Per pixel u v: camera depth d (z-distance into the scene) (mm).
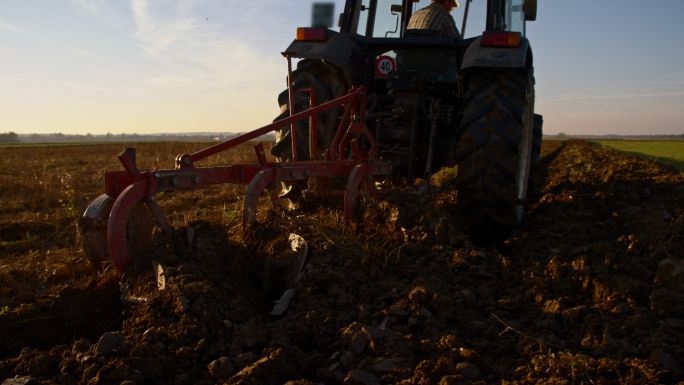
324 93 5066
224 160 16781
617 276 3432
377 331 2660
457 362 2533
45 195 8531
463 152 4367
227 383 2324
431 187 4598
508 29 5762
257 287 3541
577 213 5770
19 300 3408
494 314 3061
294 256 3533
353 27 5895
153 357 2514
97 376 2367
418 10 5590
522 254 4316
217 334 2750
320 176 4203
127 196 3291
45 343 3055
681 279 3332
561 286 3424
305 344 2801
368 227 4004
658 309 3053
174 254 3289
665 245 4074
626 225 5070
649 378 2369
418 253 3727
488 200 4328
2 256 4848
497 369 2508
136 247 3547
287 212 4207
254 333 2736
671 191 7469
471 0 5531
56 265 4129
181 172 3535
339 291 3127
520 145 4398
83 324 3178
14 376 2496
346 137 4652
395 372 2406
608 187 8078
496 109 4320
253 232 3730
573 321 2965
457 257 3658
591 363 2484
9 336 3014
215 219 4953
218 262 3375
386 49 5480
